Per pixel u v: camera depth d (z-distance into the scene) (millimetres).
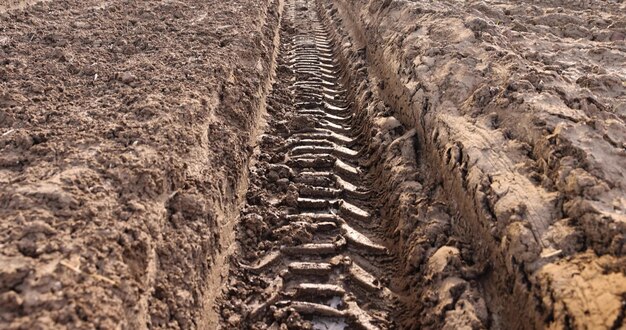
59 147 3566
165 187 3488
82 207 2924
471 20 5922
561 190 3158
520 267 2908
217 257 3703
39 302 2271
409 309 3482
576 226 2910
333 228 4352
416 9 6969
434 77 5141
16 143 3654
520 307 2846
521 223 3049
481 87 4516
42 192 2945
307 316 3496
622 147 3379
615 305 2361
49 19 7422
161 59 5805
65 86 4949
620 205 2908
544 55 6082
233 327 3348
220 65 5629
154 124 4008
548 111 3783
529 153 3664
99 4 8633
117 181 3254
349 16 10125
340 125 6375
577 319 2432
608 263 2604
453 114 4512
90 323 2309
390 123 5277
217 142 4504
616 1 9273
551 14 7891
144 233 2984
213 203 3844
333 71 8438
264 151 5480
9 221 2729
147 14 7949
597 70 5535
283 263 3973
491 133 3984
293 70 8273
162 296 2965
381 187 4816
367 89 6582
